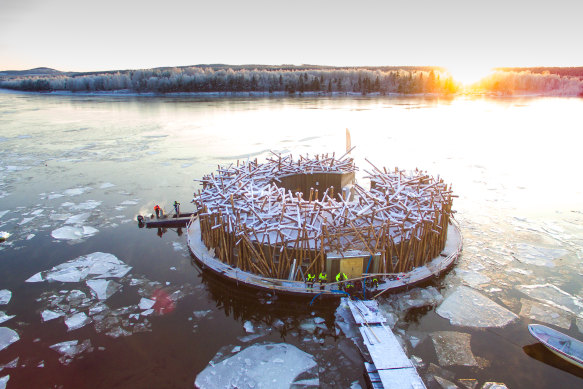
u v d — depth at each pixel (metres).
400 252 19.42
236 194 21.84
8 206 33.22
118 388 14.03
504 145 60.84
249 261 19.86
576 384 13.98
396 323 17.14
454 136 69.12
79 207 32.91
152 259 23.61
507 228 28.05
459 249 23.12
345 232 19.17
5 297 19.80
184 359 15.43
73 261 23.34
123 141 64.19
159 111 109.06
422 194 22.47
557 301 19.05
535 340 16.30
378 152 55.62
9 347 16.20
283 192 22.38
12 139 65.44
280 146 59.66
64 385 14.19
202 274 21.72
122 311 18.58
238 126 80.44
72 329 17.33
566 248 24.81
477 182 40.41
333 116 97.88
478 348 15.77
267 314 18.05
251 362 15.17
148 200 34.75
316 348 15.88
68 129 76.12
